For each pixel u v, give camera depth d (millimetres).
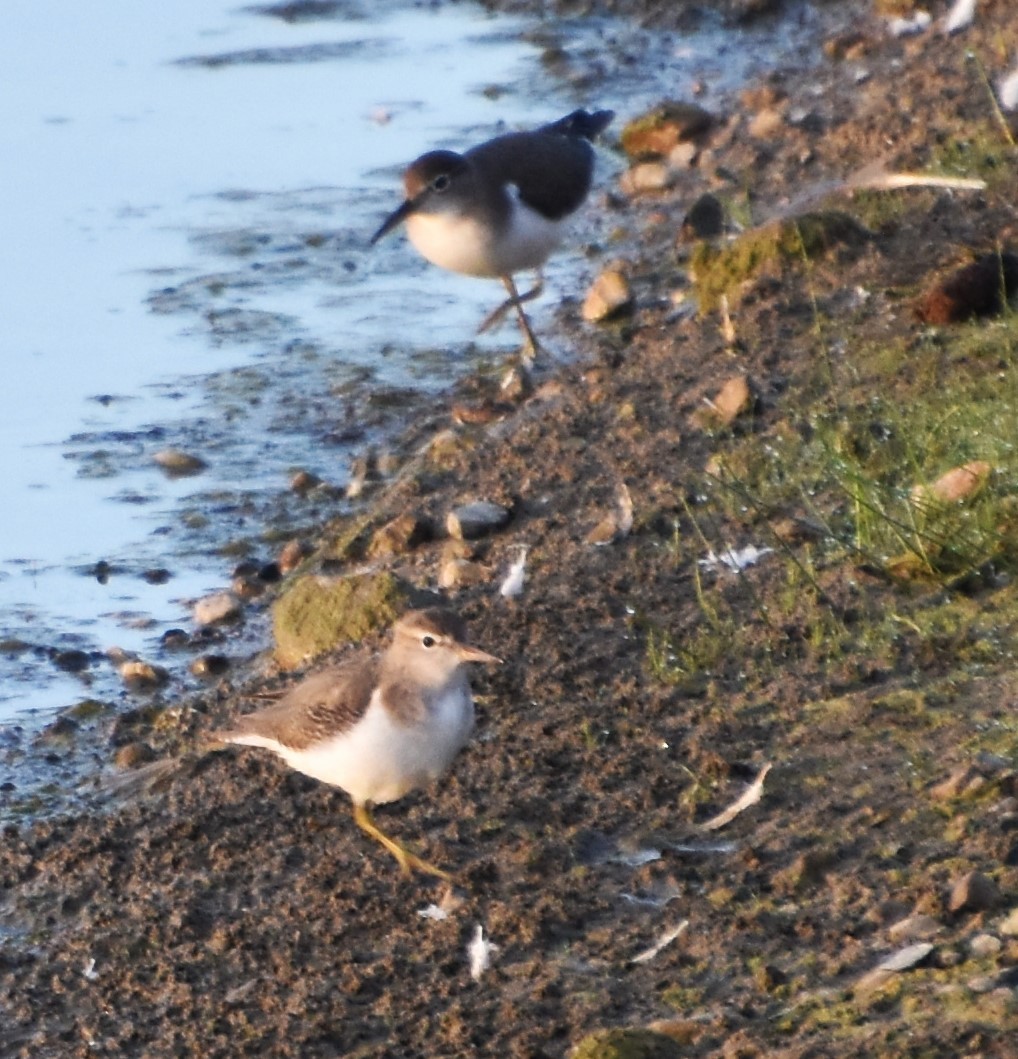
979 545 11555
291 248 19734
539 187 16312
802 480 13039
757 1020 8258
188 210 20625
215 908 10188
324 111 22734
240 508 15336
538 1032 8602
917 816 9422
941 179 14578
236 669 13133
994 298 14484
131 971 9758
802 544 12328
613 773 10555
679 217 19125
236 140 22125
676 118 20609
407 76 23531
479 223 16016
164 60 24406
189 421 16703
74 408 17016
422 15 25484
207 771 11547
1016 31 20453
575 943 9273
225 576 14469
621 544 12891
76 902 10477
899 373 13961
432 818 10555
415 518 13984
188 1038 9172
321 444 16219
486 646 11961
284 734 10266
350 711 9891
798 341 14945
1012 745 9781
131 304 18766
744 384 14094
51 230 20219
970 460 12289
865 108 19922
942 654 10859
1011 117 18156
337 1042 8914
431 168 15922
